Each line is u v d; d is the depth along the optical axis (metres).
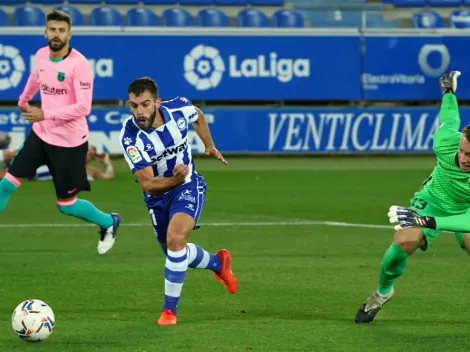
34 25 63.34
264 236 34.91
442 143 20.56
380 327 21.20
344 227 37.06
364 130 61.25
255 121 60.12
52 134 29.28
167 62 59.12
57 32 28.78
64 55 29.12
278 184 50.16
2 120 56.44
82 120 29.56
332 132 60.94
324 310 23.06
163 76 59.06
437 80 62.19
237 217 39.50
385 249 32.28
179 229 21.39
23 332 19.34
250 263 29.53
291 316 22.36
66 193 29.56
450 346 19.42
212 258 23.34
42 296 24.55
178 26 64.00
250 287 25.89
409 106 61.88
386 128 61.41
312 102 62.56
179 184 20.86
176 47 59.19
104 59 58.19
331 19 67.69
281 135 60.44
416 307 23.42
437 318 22.19
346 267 28.94
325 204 43.28
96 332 20.53
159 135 21.44
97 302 23.84
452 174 20.44
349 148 61.16
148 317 22.14
